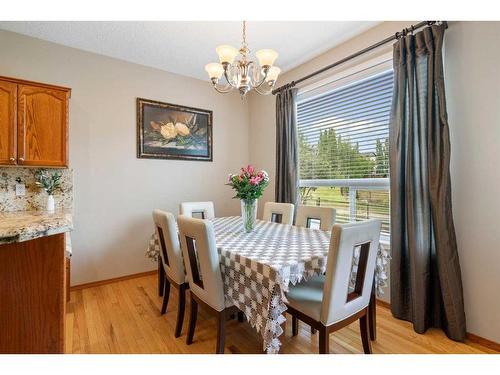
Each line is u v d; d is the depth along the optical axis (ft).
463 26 6.10
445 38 6.39
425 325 6.35
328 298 4.37
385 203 7.95
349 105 8.96
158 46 9.01
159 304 7.98
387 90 7.88
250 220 6.97
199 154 11.88
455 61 6.23
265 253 4.91
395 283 7.01
